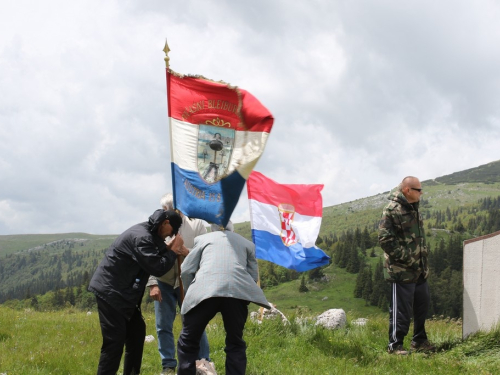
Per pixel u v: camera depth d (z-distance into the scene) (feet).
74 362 27.14
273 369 24.53
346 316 41.27
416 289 29.81
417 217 29.58
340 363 25.66
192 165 22.30
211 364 22.49
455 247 585.63
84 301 645.92
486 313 30.12
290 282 647.56
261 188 38.58
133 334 22.11
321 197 39.29
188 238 25.20
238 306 19.69
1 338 35.01
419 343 29.78
